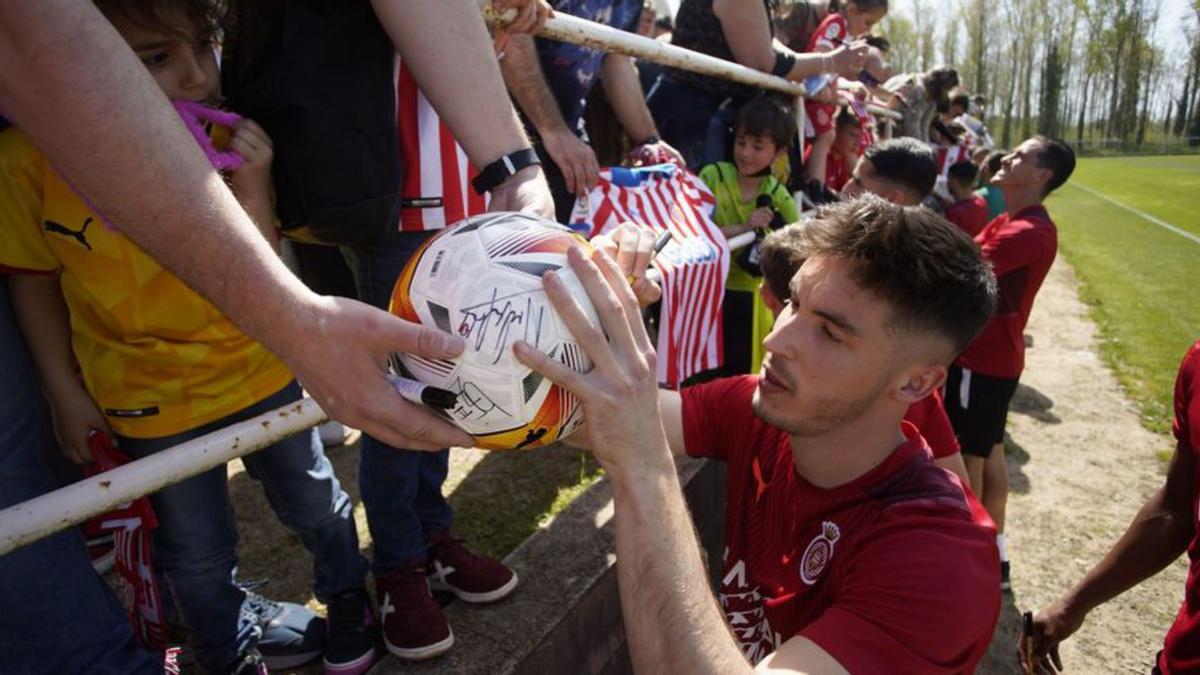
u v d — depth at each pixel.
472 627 1.92
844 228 1.26
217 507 1.66
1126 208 13.88
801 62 3.17
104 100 0.76
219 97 1.43
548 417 0.97
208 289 0.86
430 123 1.62
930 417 1.83
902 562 1.19
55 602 1.28
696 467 2.69
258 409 1.62
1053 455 4.31
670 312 2.30
